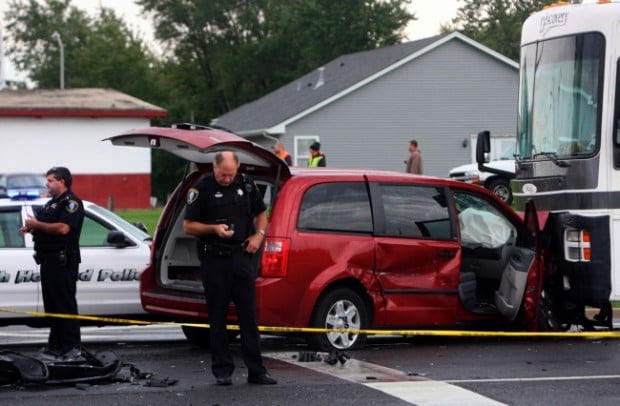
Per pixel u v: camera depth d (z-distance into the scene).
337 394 11.62
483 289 16.50
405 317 15.04
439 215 15.50
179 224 15.05
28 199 16.25
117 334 17.88
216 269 12.08
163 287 15.02
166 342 16.69
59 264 13.48
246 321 12.22
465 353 14.77
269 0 100.62
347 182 14.82
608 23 15.72
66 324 13.62
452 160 61.66
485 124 62.00
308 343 14.57
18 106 66.62
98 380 12.30
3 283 15.77
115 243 16.30
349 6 92.94
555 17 16.62
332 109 60.44
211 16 100.62
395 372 13.05
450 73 61.38
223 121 74.56
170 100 106.00
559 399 11.39
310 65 93.81
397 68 60.72
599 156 15.55
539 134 16.66
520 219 16.53
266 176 14.60
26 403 11.15
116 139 14.30
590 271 15.58
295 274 14.19
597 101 15.67
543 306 16.30
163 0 102.31
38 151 66.88
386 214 15.02
